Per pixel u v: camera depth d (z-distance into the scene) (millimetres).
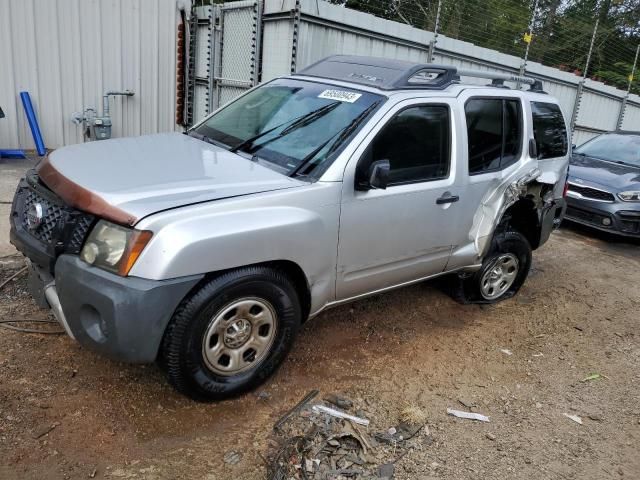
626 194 8055
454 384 3941
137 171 3289
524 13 13477
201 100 10227
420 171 4086
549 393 4000
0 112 7883
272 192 3256
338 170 3516
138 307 2770
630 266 7410
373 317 4777
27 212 3281
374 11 12227
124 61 9391
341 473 2889
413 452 3154
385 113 3818
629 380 4324
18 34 8312
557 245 8000
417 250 4184
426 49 10375
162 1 9508
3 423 2932
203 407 3291
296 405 3428
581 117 15461
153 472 2762
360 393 3656
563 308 5609
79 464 2748
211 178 3289
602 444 3471
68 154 3605
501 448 3301
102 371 3471
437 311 5090
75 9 8703
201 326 3025
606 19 17188
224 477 2787
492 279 5277
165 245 2809
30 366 3424
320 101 4109
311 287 3533
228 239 2971
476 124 4516
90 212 2908
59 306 3037
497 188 4660
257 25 8578
